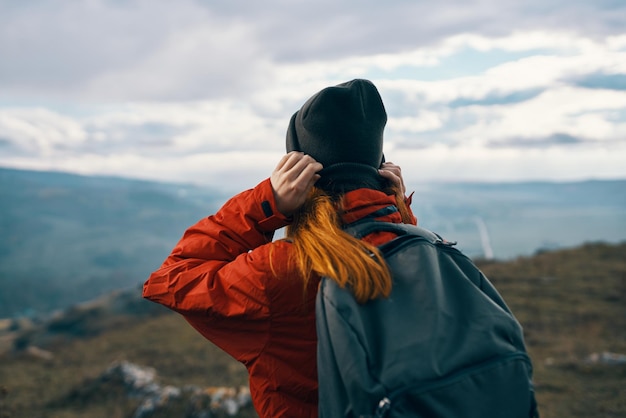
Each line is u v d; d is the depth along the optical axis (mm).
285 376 1459
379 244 1446
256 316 1429
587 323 14484
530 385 1243
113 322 35812
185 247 1540
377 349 1233
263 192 1495
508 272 23125
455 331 1256
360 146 1532
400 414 1148
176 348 19297
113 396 12156
